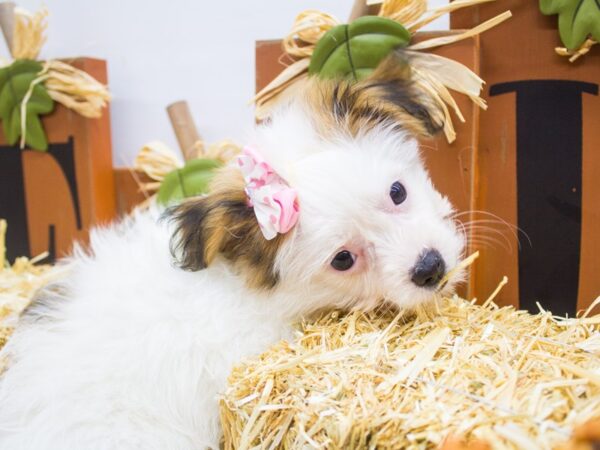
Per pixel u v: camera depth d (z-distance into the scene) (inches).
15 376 9.1
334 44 10.3
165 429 8.8
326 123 9.1
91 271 10.2
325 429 6.5
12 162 13.9
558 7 9.4
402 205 8.6
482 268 10.6
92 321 9.2
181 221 9.0
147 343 8.9
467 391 6.3
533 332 7.8
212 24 14.1
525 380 6.4
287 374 7.3
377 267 8.5
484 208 10.5
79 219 13.6
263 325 9.1
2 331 10.4
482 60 10.2
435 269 8.2
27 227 14.0
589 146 9.8
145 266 9.7
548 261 10.2
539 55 9.9
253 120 13.5
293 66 10.8
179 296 9.2
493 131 10.3
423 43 10.1
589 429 5.4
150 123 15.0
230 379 7.8
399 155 9.0
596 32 9.2
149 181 13.7
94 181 13.4
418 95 9.5
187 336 8.9
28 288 12.0
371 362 7.2
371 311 8.8
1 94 13.4
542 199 10.1
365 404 6.5
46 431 8.5
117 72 15.0
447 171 10.3
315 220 8.2
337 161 8.4
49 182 13.6
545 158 10.1
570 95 9.8
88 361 8.9
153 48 14.6
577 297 10.1
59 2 15.2
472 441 5.7
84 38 15.2
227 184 9.0
